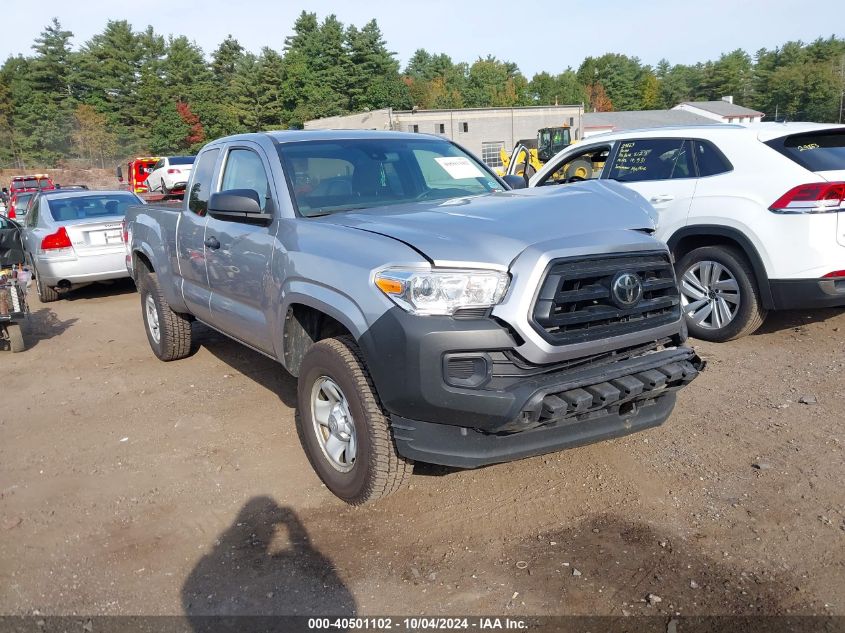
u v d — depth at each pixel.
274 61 78.00
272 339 4.45
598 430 3.57
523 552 3.40
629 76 129.88
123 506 4.05
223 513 3.92
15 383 6.52
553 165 8.11
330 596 3.16
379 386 3.42
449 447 3.38
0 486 4.37
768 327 6.84
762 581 3.09
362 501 3.81
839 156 5.91
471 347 3.21
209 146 5.62
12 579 3.39
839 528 3.44
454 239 3.41
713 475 4.02
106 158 71.56
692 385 5.43
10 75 79.12
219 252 5.03
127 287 11.88
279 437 4.88
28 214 12.09
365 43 81.50
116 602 3.19
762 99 108.81
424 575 3.27
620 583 3.13
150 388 6.12
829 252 5.71
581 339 3.34
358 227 3.82
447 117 48.88
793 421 4.67
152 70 79.56
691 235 6.48
